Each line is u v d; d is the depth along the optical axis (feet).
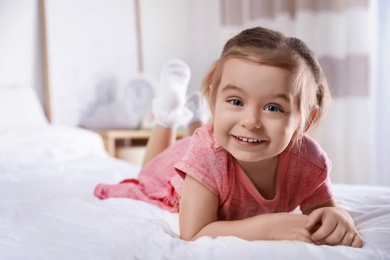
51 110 9.00
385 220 2.68
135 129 9.36
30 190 4.22
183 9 10.47
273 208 2.78
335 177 8.58
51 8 9.01
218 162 2.60
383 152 8.82
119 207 3.20
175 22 10.42
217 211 2.81
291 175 2.73
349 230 2.29
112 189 3.75
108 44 9.67
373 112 8.79
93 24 9.49
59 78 9.10
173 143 4.54
